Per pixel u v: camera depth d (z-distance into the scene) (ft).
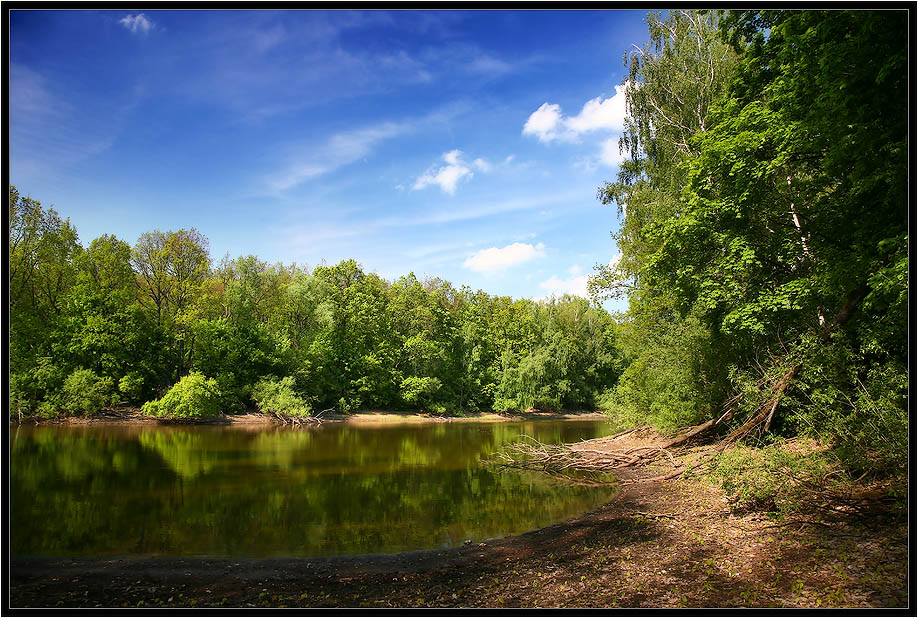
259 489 54.70
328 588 27.35
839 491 31.89
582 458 69.41
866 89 31.60
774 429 54.44
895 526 26.09
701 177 53.01
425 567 31.19
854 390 39.14
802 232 47.67
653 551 29.89
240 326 151.33
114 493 51.72
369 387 170.09
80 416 121.70
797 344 46.19
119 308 129.90
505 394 190.80
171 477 60.75
